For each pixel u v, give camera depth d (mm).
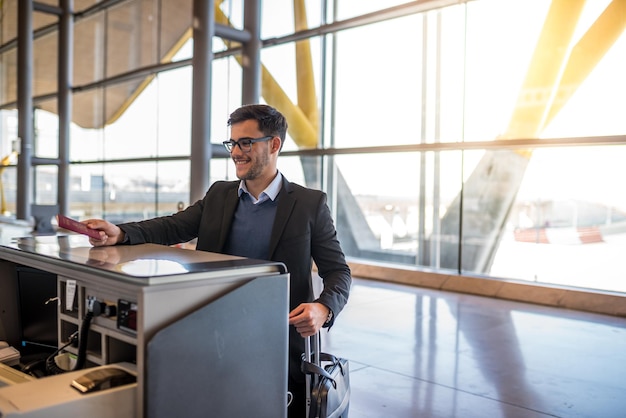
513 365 4359
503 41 9930
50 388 1274
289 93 10641
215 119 11484
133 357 1534
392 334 5297
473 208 13586
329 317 1789
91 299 1518
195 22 8688
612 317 6082
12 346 2154
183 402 1271
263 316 1430
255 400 1419
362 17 8578
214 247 2082
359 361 4449
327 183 10656
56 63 16141
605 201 11164
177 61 11648
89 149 15172
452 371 4211
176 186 13211
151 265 1430
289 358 1954
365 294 7398
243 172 1895
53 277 2098
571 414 3395
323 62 10234
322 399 1733
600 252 13398
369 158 10867
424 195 11695
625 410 3465
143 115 13594
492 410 3449
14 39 16750
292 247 1964
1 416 1113
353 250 13844
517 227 13195
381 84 10469
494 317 6043
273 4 10531
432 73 10484
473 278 7590
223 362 1346
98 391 1265
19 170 15242
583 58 9086
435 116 10672
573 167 11461
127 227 1981
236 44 10938
